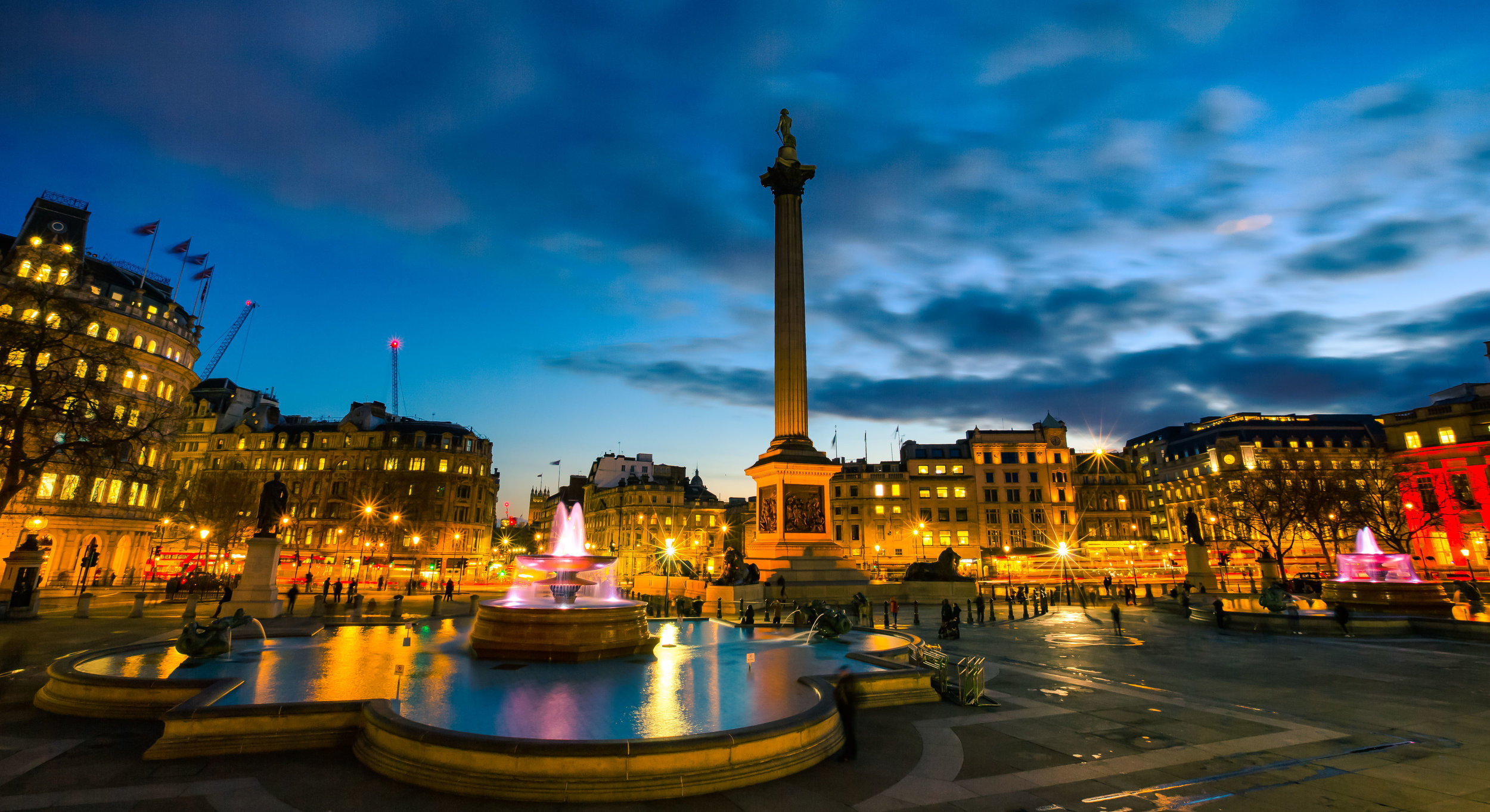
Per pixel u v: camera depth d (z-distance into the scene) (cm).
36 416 3847
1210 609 3441
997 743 1177
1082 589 4947
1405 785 972
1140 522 12025
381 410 11394
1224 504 9062
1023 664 2111
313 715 1090
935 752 1119
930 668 1612
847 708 1224
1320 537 6581
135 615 3353
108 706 1255
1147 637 2862
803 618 2748
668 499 12875
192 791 900
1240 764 1066
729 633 2520
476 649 1795
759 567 4794
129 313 6203
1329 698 1569
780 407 5116
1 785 917
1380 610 3159
